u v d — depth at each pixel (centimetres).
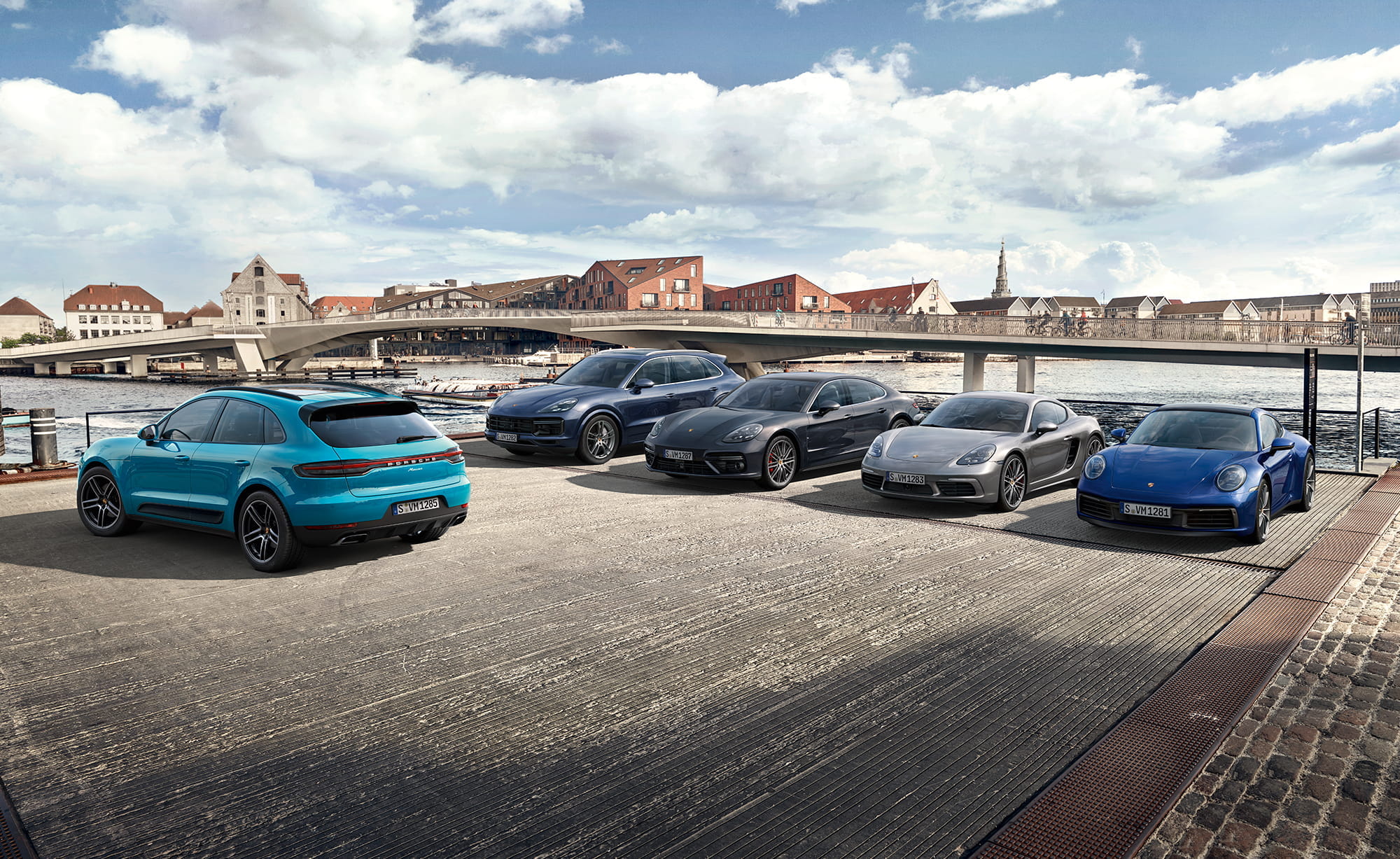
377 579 568
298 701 373
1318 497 879
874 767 313
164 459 639
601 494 917
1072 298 14488
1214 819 272
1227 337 3559
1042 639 450
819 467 1005
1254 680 383
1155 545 675
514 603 515
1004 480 815
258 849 262
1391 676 388
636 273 11644
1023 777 306
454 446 648
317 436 577
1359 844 257
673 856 258
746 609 503
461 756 323
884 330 4638
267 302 12275
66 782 304
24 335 16462
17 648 438
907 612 498
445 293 14600
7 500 860
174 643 444
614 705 369
